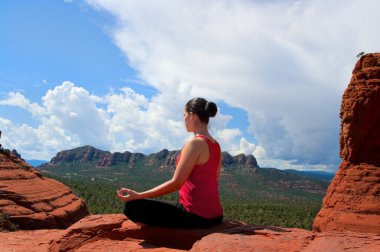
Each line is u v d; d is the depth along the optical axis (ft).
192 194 16.97
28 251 19.04
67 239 18.24
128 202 17.40
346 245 13.03
